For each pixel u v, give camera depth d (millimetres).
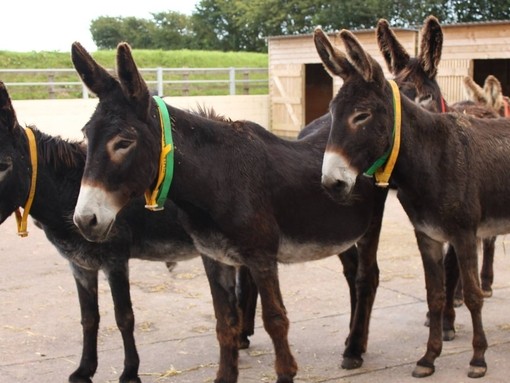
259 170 3695
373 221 4336
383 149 3658
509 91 16781
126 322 4016
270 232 3664
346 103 3553
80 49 3295
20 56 22734
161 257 4379
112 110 3264
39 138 3885
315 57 16891
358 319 4406
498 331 4973
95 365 4152
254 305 4766
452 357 4492
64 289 6195
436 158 3951
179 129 3549
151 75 22203
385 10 27391
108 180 3195
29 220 9234
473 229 4031
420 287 6133
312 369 4359
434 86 4988
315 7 30906
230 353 3914
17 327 5203
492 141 4211
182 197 3557
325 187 3529
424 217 4047
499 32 12523
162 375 4301
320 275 6570
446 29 13289
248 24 35375
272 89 18328
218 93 21281
